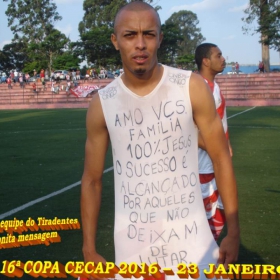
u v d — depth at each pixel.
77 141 14.52
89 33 56.75
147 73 2.33
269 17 47.41
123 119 2.38
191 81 2.38
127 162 2.40
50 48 63.75
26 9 77.94
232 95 39.00
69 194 7.41
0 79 54.66
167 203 2.37
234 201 2.46
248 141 13.17
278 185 7.59
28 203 6.87
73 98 42.28
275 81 39.25
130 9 2.31
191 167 2.40
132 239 2.40
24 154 12.12
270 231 5.25
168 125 2.35
